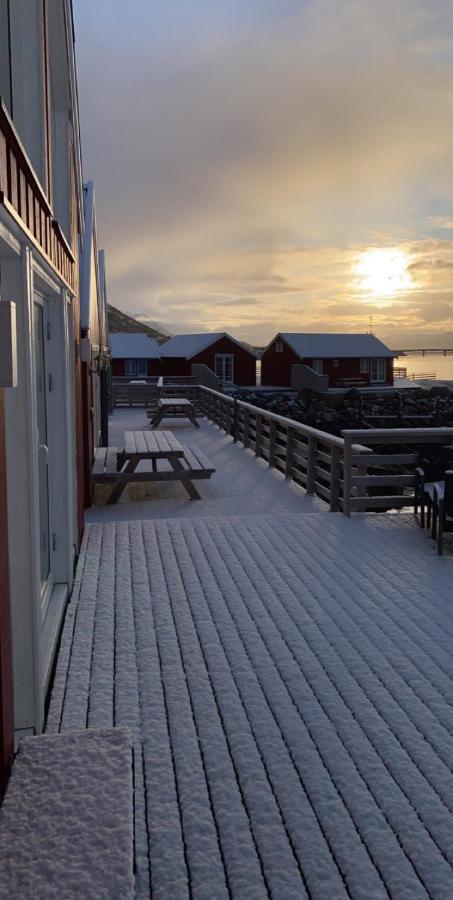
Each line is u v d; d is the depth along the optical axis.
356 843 2.43
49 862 1.98
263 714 3.34
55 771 2.39
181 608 4.76
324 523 7.14
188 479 8.65
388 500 7.41
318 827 2.52
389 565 5.73
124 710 3.39
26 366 3.01
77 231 6.95
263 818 2.57
